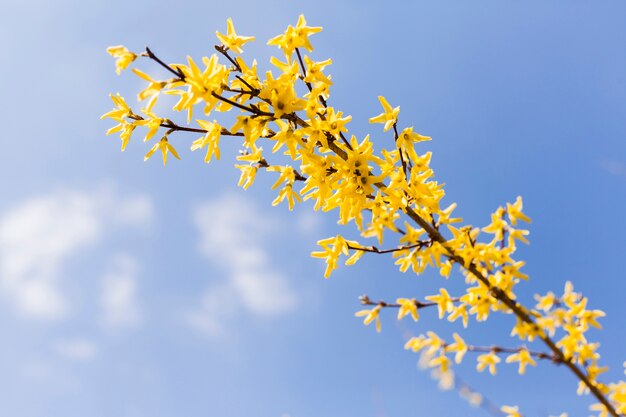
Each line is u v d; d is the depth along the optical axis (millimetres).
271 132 977
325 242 983
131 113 971
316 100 967
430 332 951
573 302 932
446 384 918
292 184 996
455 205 968
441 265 952
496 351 932
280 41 968
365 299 969
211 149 958
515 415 906
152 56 909
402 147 975
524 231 938
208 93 918
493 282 933
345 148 970
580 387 920
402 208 956
